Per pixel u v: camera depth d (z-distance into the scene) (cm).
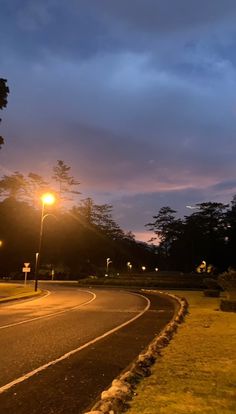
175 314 2191
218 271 10206
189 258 12700
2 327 1631
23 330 1548
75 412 654
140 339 1367
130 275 8362
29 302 3012
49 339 1349
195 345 1177
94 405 652
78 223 10650
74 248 10169
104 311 2366
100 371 921
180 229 14262
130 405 648
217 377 819
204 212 12344
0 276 8888
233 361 964
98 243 11225
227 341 1248
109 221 13525
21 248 9194
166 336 1305
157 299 3431
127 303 2980
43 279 8181
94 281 6053
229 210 12262
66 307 2602
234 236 10988
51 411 658
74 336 1417
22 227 9281
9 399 718
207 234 12194
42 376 874
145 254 14475
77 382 828
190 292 4503
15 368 944
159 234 15138
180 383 774
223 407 638
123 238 13850
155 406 643
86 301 3128
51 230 9669
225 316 1977
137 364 892
